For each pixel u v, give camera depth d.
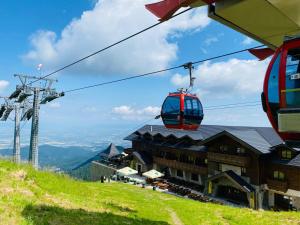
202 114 19.50
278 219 20.28
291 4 5.55
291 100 6.25
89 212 12.27
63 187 16.64
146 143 64.94
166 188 47.91
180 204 24.27
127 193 27.12
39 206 10.85
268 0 5.41
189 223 16.58
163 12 6.33
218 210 22.70
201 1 5.92
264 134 45.91
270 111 6.77
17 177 14.31
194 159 51.91
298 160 36.50
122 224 11.52
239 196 41.91
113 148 81.69
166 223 15.02
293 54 6.31
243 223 18.45
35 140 32.69
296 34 6.33
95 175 76.19
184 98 18.73
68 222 9.87
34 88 32.62
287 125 6.32
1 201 10.22
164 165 57.28
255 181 39.50
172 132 59.94
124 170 54.94
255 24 6.35
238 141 40.44
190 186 50.59
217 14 5.96
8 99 41.28
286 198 38.62
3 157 18.12
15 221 8.48
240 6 5.63
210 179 43.91
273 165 39.12
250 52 8.79
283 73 6.38
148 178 54.72
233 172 42.12
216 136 43.97
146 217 15.25
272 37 7.08
